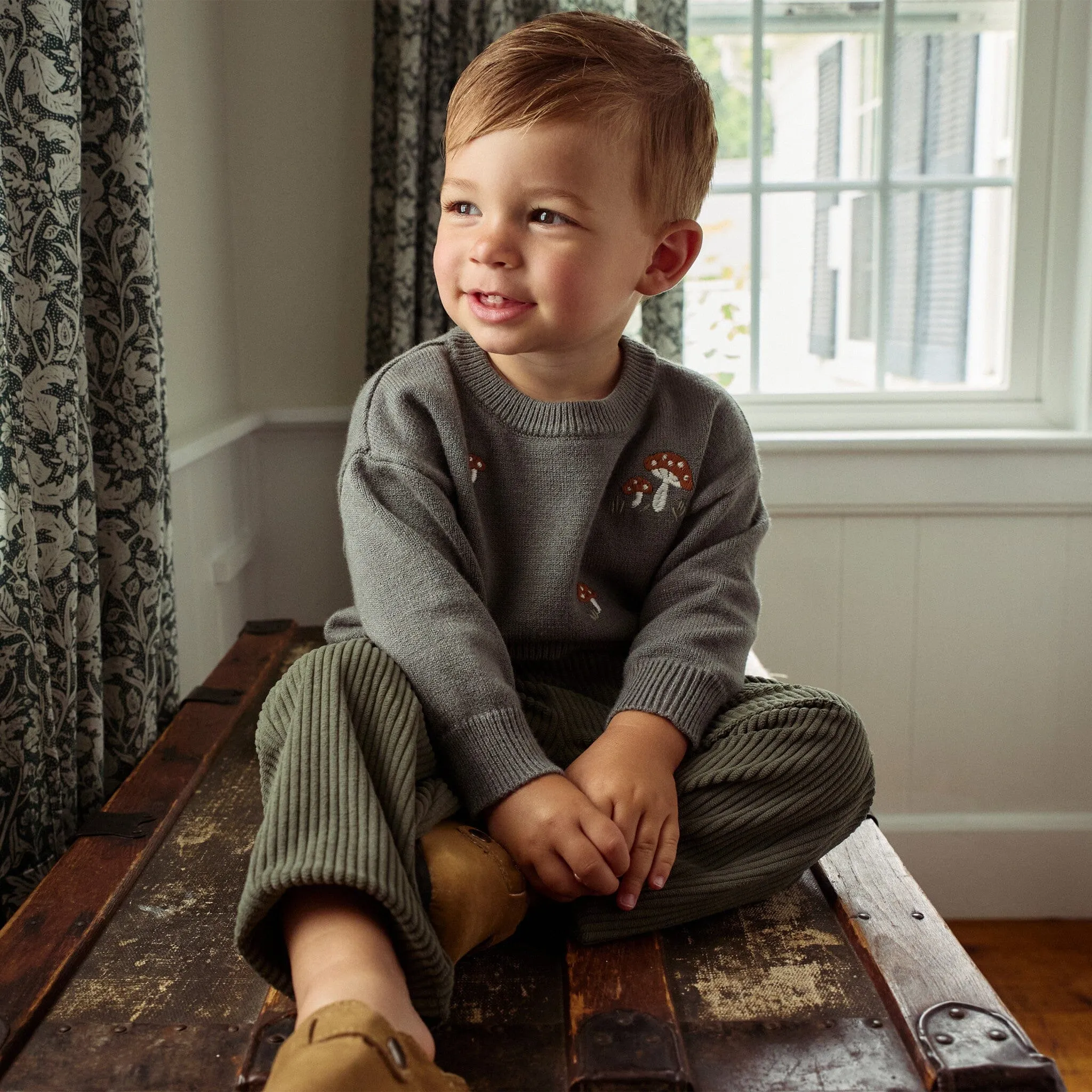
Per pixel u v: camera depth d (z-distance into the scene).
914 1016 0.70
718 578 1.01
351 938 0.66
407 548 0.91
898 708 1.88
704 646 0.95
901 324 1.93
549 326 0.90
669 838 0.82
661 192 0.94
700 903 0.82
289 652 1.46
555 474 0.99
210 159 1.75
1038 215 1.87
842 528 1.83
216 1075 0.66
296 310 1.90
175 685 1.31
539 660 1.01
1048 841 1.89
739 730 0.88
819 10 1.85
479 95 0.89
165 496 1.25
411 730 0.80
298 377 1.91
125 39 1.12
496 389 0.99
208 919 0.83
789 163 1.89
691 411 1.05
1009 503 1.80
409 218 1.69
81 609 1.11
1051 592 1.84
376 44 1.72
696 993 0.75
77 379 1.05
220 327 1.79
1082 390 1.84
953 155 1.89
